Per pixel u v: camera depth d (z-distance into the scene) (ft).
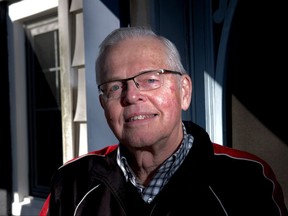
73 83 7.15
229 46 5.82
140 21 6.15
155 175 3.90
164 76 3.64
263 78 5.59
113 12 6.05
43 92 8.89
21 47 9.07
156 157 3.86
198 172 3.73
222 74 5.85
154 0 5.90
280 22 5.38
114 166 4.00
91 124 6.42
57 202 4.27
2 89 9.18
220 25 5.92
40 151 9.02
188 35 6.21
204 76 6.03
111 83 3.69
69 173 4.39
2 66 9.15
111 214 3.89
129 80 3.59
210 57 5.95
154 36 3.76
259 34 5.58
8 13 9.05
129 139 3.67
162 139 3.70
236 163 3.84
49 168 8.79
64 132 7.23
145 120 3.60
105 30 6.17
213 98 5.95
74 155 7.27
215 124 5.94
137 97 3.56
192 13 6.14
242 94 5.82
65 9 7.08
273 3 5.43
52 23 8.50
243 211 3.58
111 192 3.99
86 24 6.46
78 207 4.06
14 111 9.05
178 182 3.67
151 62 3.59
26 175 9.16
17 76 9.02
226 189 3.67
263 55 5.57
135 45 3.66
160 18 5.95
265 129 5.61
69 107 7.13
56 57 8.51
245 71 5.76
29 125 9.18
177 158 3.87
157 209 3.61
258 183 3.68
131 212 3.75
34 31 8.95
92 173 4.08
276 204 3.64
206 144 3.82
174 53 3.79
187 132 4.13
